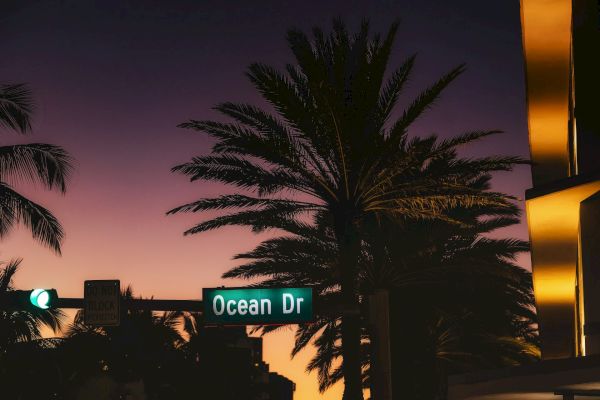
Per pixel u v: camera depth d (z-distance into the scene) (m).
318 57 24.77
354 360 24.47
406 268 31.12
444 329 37.91
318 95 23.08
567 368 15.70
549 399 16.20
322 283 30.11
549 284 29.58
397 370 33.97
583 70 22.56
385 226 31.55
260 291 18.73
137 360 58.09
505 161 24.98
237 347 68.12
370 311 19.41
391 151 24.73
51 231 31.02
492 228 32.53
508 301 33.19
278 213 25.61
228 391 65.06
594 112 22.48
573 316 34.00
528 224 22.42
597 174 19.39
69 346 48.69
